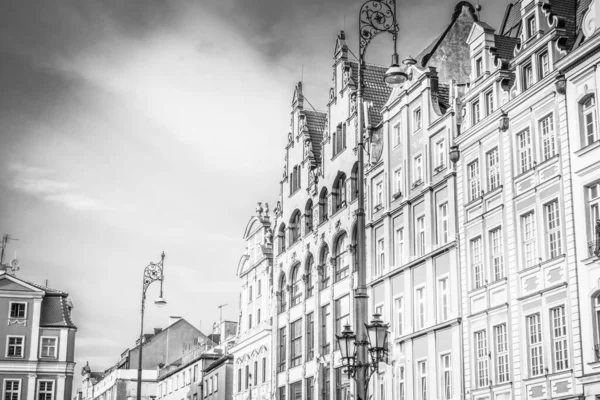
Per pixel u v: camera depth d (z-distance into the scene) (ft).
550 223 127.13
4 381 276.62
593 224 118.01
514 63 137.28
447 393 149.69
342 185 202.59
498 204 138.21
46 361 280.31
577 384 117.19
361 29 99.35
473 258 144.77
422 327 160.15
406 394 161.68
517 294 131.54
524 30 135.23
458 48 182.39
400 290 168.55
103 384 481.46
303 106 234.79
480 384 139.64
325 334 205.26
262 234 260.42
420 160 165.99
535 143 130.31
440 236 155.94
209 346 366.22
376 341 90.68
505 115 137.59
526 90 132.26
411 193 167.32
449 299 150.82
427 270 158.10
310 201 220.23
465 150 148.77
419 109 167.73
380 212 180.75
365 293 91.86
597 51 117.60
